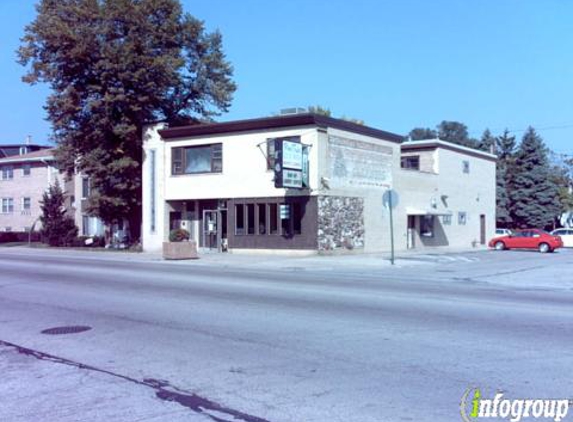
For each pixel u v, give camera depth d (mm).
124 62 33781
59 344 8766
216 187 30859
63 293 14609
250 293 14203
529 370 6859
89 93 35562
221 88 39844
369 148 31797
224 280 17422
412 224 36906
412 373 6781
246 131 29797
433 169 39812
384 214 33031
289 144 26391
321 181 27719
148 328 9828
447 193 40875
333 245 28516
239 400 5902
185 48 38406
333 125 28781
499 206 58938
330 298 13273
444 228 40594
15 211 53094
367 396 5953
